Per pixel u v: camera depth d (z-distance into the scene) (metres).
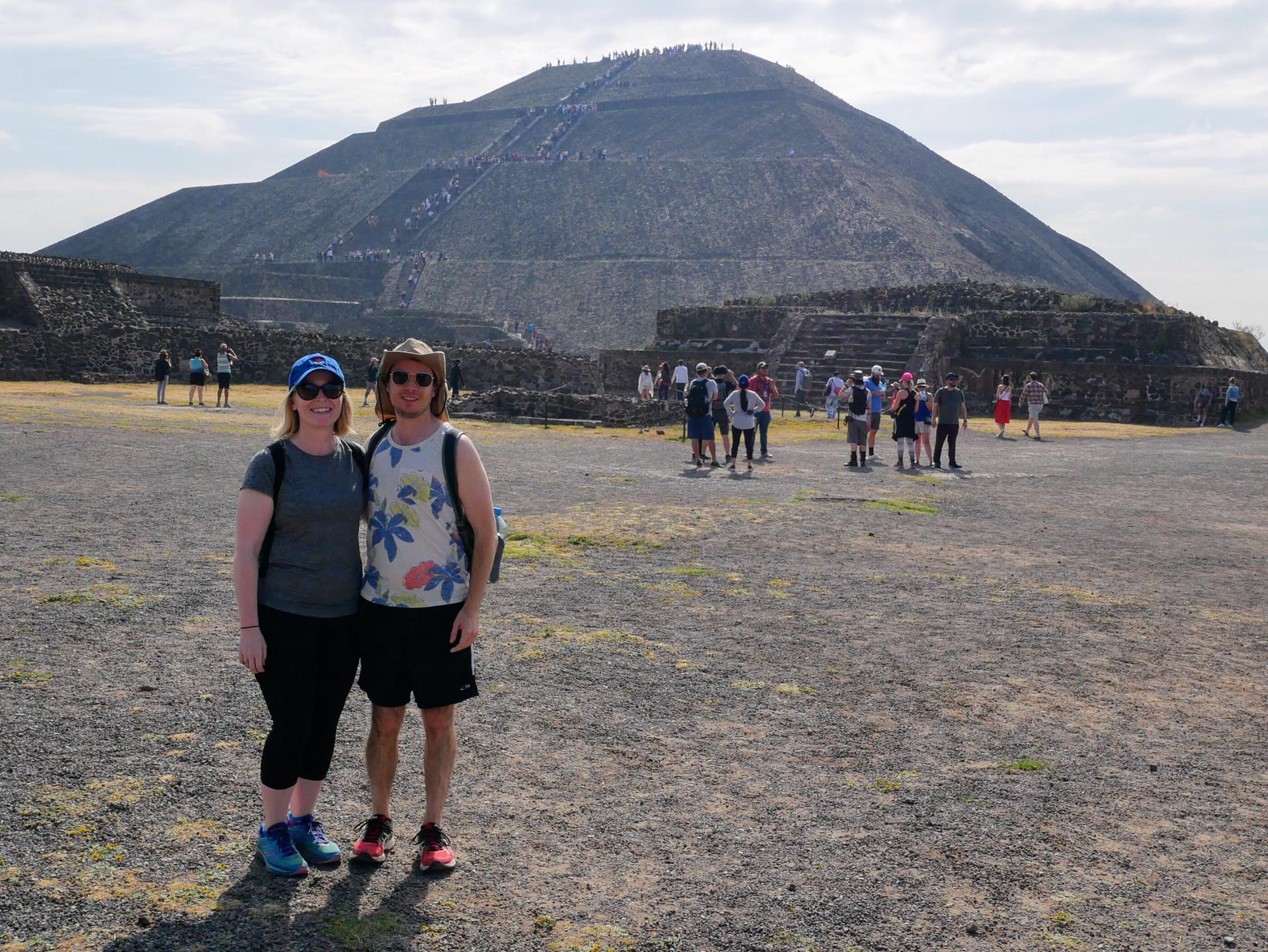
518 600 9.20
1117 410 42.53
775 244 145.00
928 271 132.88
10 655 6.80
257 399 35.59
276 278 133.38
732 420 20.78
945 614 9.35
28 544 10.12
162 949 3.69
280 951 3.72
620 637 8.11
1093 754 6.03
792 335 47.50
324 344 46.31
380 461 4.51
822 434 31.08
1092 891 4.38
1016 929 4.05
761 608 9.29
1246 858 4.75
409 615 4.45
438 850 4.41
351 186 183.38
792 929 4.00
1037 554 12.77
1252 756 6.11
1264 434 37.53
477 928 3.94
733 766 5.66
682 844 4.70
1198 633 9.11
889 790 5.39
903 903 4.22
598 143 189.75
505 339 110.88
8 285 44.62
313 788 4.48
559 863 4.49
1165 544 13.95
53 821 4.59
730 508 15.22
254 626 4.25
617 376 49.66
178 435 21.44
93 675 6.52
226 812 4.79
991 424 37.50
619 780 5.41
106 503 12.77
